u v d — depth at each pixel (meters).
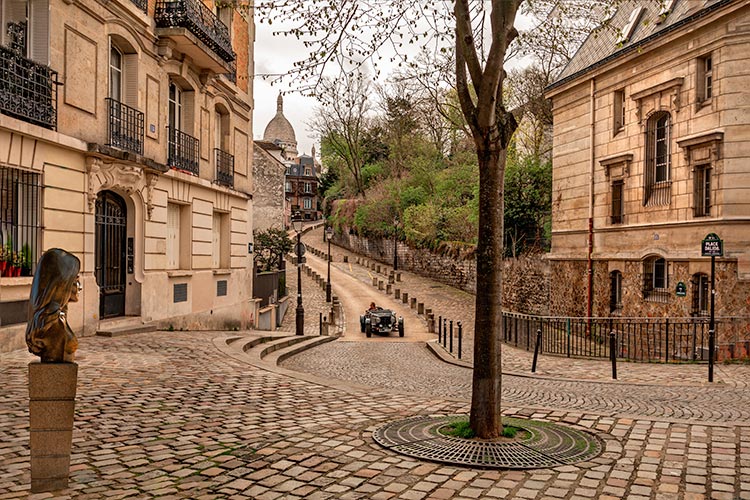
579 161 22.83
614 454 5.64
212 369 10.42
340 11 7.81
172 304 17.30
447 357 16.67
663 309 18.39
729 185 16.17
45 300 4.71
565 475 5.04
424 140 49.19
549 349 18.09
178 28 16.22
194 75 18.59
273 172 52.78
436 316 30.53
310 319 29.91
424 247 44.72
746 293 16.17
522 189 29.19
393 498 4.55
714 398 9.53
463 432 6.15
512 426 6.52
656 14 19.78
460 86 6.29
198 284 18.98
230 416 7.13
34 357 10.42
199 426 6.63
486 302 6.13
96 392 8.10
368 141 63.84
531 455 5.53
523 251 29.19
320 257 59.31
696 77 17.30
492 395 6.10
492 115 6.04
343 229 65.69
